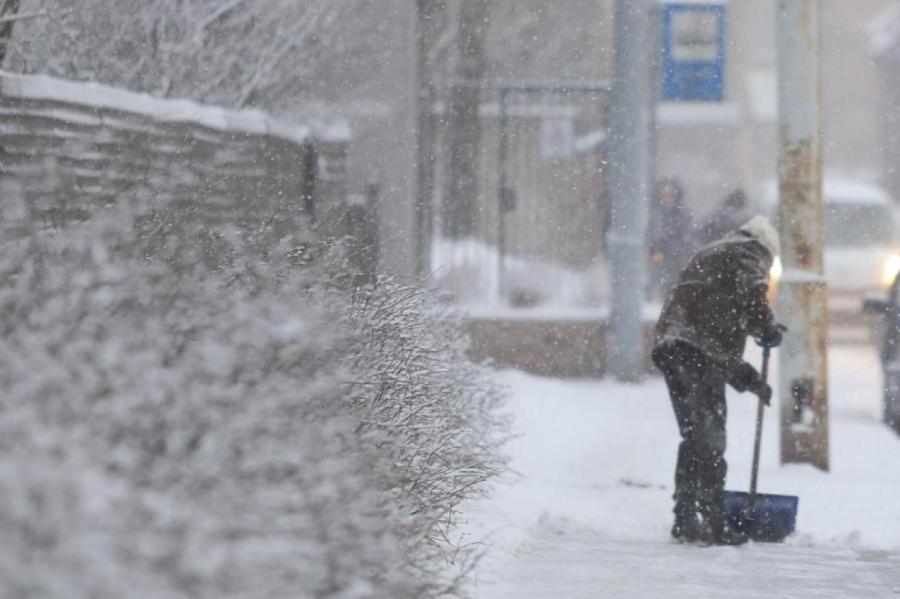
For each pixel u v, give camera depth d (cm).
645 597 2189
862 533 2842
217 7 3931
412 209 5588
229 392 1323
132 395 1230
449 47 7481
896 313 4831
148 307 1475
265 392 1418
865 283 7462
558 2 8200
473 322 5578
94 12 3500
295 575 1269
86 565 977
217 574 1109
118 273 1419
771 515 2830
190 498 1196
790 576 2416
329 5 4584
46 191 2097
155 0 3706
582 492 3297
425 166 5978
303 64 4516
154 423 1245
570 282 6134
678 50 7838
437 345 2686
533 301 5994
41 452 1061
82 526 997
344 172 4681
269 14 4200
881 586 2336
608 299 5597
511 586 2225
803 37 3791
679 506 2791
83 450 1103
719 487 2781
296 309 1644
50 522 978
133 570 1031
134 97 3133
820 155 3797
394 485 1931
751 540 2836
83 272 1431
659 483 3481
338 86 5075
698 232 7188
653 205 7212
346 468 1531
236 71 4191
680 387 2798
